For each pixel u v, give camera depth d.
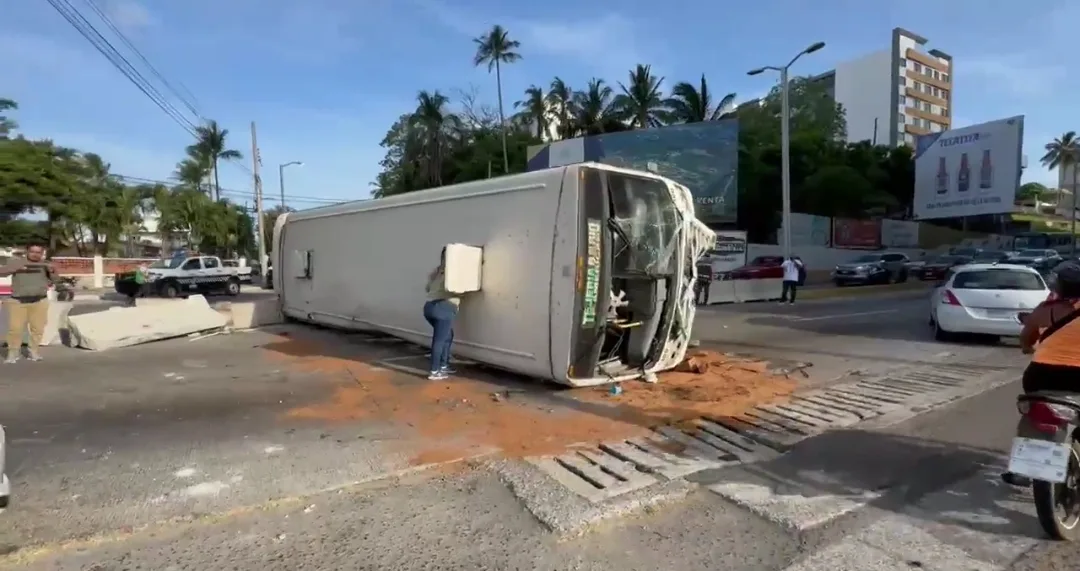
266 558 3.69
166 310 12.33
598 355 7.53
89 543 3.82
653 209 7.96
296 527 4.08
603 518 4.23
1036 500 3.85
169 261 29.48
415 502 4.47
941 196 41.16
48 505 4.34
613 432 6.10
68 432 6.07
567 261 7.28
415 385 8.08
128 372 9.01
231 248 59.97
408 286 10.13
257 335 12.72
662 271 8.04
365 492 4.64
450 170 52.53
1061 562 3.68
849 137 101.62
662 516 4.32
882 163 48.62
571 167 7.34
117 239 50.03
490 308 8.28
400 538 3.95
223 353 10.60
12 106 41.91
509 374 8.66
